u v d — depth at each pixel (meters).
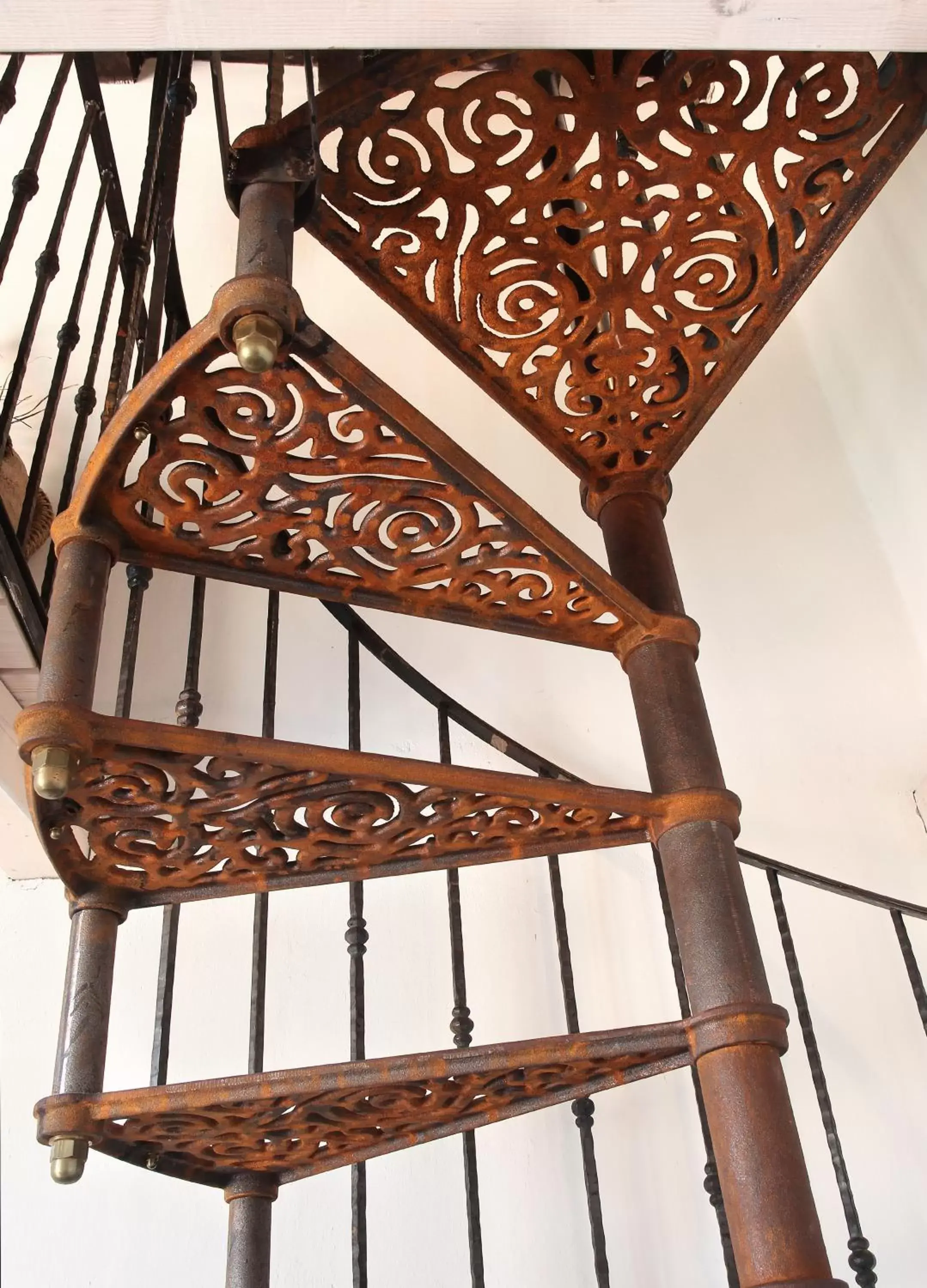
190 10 1.24
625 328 1.82
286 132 1.40
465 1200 2.51
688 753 1.65
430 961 2.76
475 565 1.58
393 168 1.62
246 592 3.29
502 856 1.71
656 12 1.34
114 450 1.32
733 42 1.38
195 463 1.37
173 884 1.68
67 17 1.24
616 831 1.67
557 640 1.78
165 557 1.52
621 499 2.01
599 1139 2.61
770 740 3.17
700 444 3.74
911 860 2.98
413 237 1.70
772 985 2.81
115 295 3.69
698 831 1.57
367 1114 1.59
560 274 1.77
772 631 3.35
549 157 1.81
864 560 3.45
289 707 3.09
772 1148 1.34
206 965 2.70
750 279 1.80
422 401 3.74
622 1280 2.43
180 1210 2.44
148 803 1.47
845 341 3.64
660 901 2.89
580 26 1.35
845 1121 2.64
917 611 3.31
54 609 1.39
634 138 1.63
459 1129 1.70
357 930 1.96
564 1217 2.50
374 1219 2.47
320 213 1.65
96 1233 2.39
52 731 1.27
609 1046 1.46
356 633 2.37
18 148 3.93
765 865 2.46
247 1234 1.79
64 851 1.55
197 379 1.25
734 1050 1.41
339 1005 2.68
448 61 1.51
